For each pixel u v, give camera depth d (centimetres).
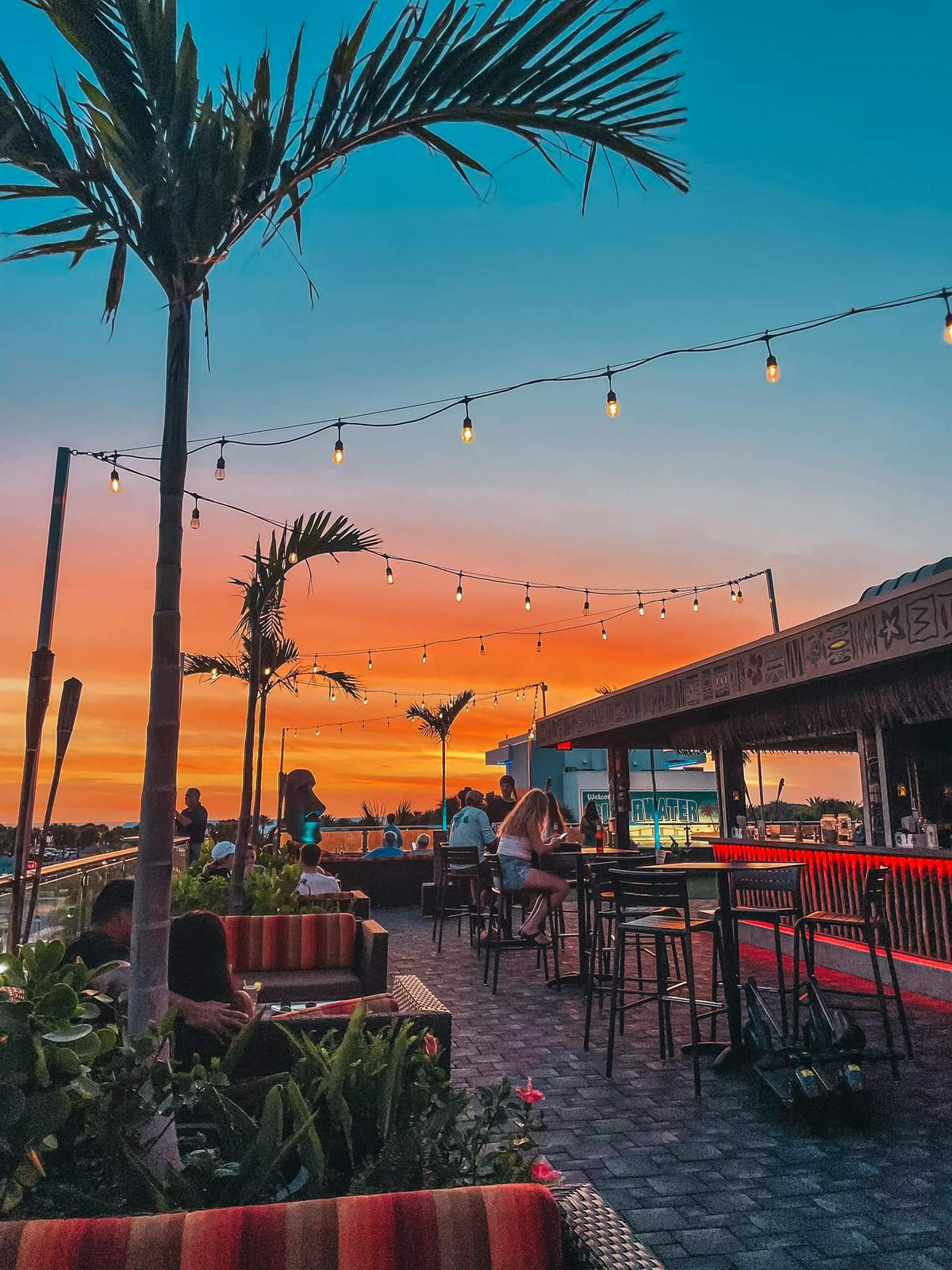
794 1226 334
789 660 701
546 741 1302
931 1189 363
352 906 773
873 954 541
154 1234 116
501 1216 123
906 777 949
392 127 257
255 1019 222
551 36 244
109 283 270
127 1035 211
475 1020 665
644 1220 341
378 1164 179
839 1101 442
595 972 727
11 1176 155
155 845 226
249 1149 173
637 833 2528
